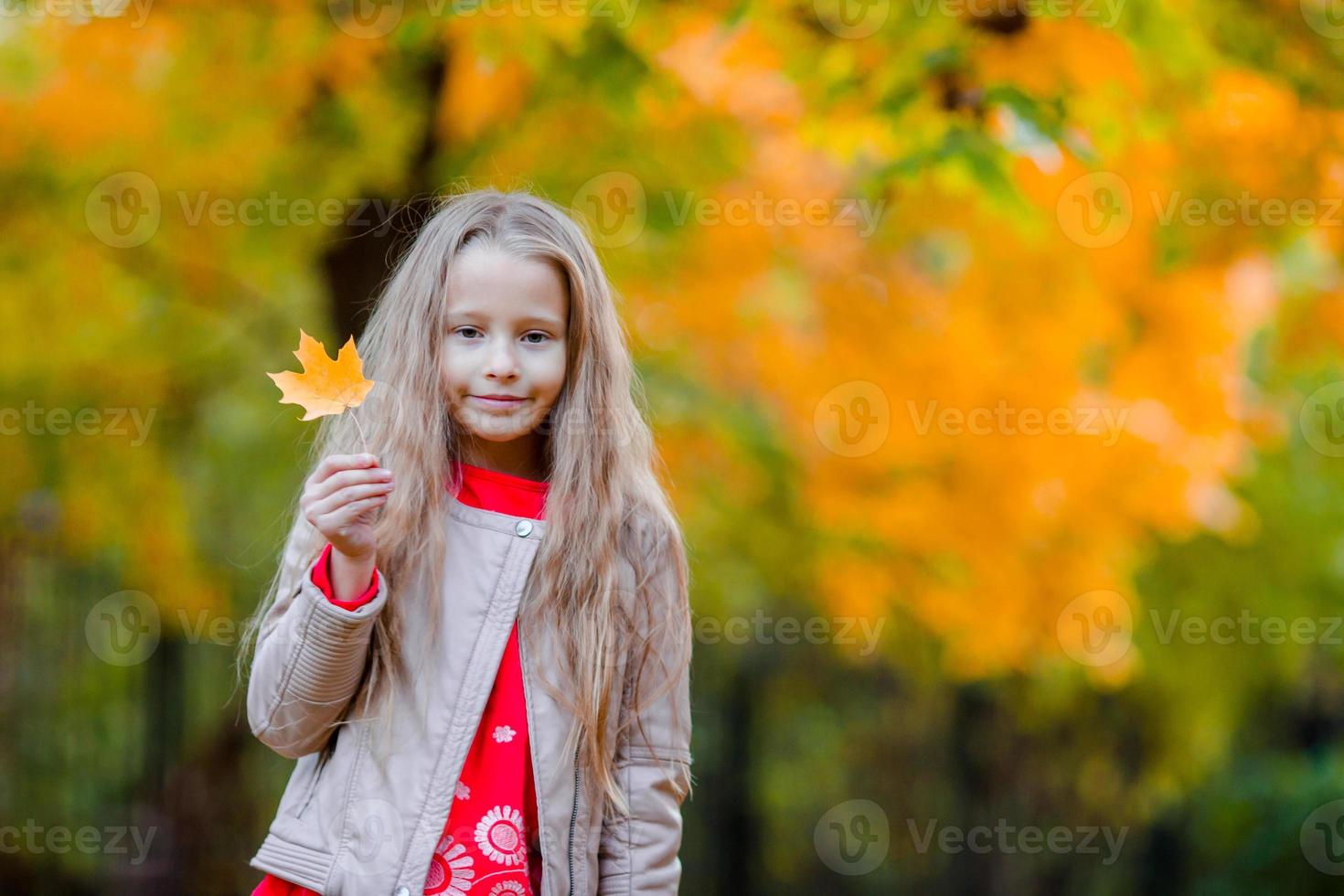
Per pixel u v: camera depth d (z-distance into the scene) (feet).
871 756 43.86
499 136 16.40
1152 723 31.17
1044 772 40.52
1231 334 19.51
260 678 7.79
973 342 19.57
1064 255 18.40
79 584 27.63
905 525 20.22
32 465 22.57
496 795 7.83
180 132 17.72
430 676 7.91
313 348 7.83
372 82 16.28
